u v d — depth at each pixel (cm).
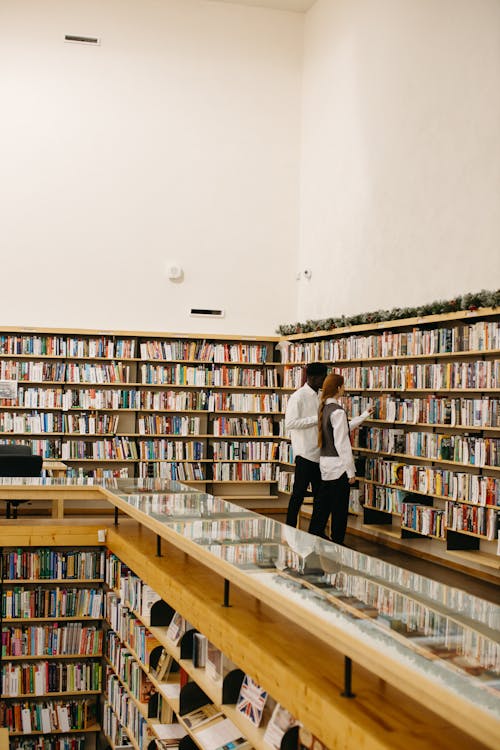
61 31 1089
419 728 221
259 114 1152
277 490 1119
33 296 1070
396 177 880
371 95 942
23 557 572
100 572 580
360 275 959
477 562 676
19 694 570
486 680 193
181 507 445
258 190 1149
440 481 726
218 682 332
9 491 545
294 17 1165
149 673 423
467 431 741
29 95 1079
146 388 1084
